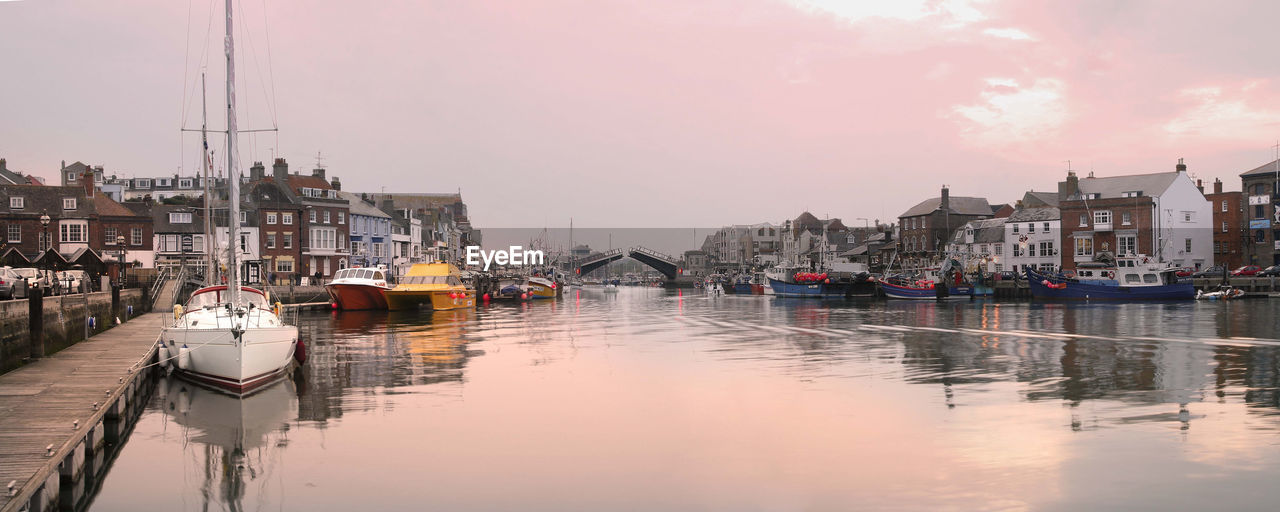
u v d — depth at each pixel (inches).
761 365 1092.5
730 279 5861.2
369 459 607.2
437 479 556.7
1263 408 741.3
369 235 3757.4
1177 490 509.4
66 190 2598.4
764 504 499.2
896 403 794.2
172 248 3019.2
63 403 666.8
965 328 1662.2
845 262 4601.4
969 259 3887.8
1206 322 1736.0
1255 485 515.8
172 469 590.6
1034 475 544.1
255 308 1048.2
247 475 572.7
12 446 520.7
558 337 1547.7
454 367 1087.6
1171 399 791.1
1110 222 3553.2
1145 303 2672.2
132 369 832.9
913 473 554.9
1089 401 786.2
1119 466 559.8
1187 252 3523.6
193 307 1098.7
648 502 506.3
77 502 522.6
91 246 2568.9
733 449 625.6
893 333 1571.1
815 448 624.1
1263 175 3415.4
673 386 916.6
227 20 969.5
